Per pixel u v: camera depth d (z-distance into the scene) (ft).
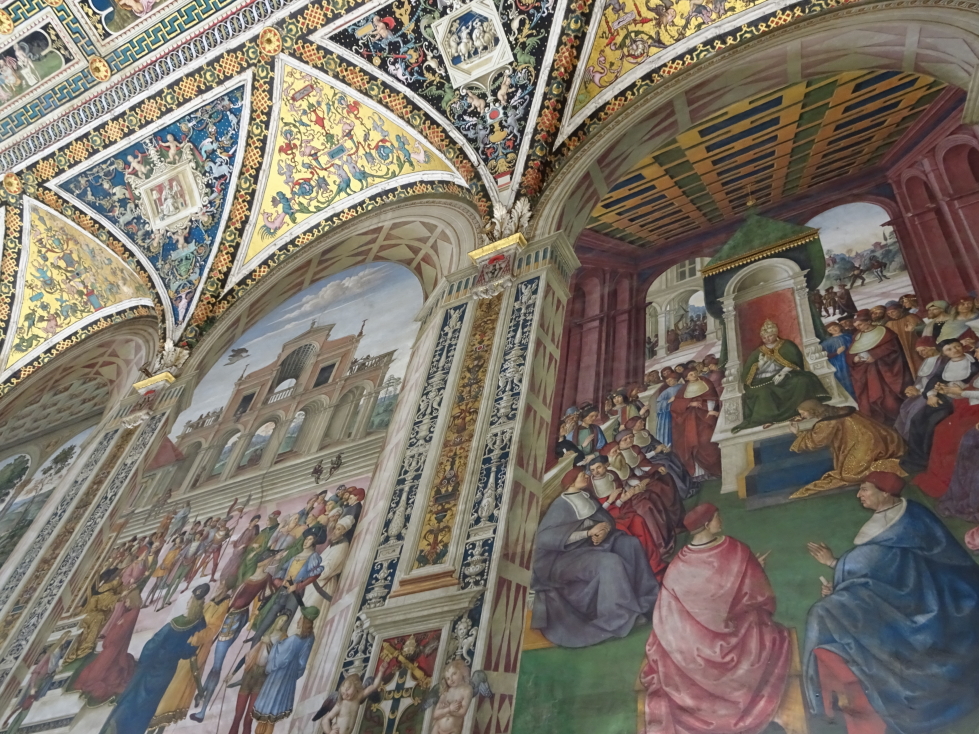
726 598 14.71
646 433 18.39
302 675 17.33
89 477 27.68
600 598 15.83
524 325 20.71
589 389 20.06
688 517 16.34
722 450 17.17
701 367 19.16
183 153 30.37
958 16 18.76
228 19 27.48
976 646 12.44
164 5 27.58
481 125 25.59
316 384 25.88
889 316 17.57
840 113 21.43
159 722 18.72
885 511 14.61
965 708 11.92
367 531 19.33
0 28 28.40
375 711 15.19
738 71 22.07
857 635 13.28
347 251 29.12
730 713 13.24
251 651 18.88
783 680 13.26
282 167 29.71
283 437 24.70
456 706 14.38
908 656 12.73
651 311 21.21
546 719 14.47
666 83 23.26
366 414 23.18
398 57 26.37
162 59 28.66
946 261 17.72
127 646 21.18
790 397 17.34
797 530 15.08
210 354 29.53
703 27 22.74
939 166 19.27
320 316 28.60
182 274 31.14
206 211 30.83
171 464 26.25
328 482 22.00
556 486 18.29
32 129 31.14
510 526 16.78
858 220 19.80
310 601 18.97
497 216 23.76
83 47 28.86
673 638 14.61
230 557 21.76
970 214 18.04
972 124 18.57
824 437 16.28
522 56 24.85
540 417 19.17
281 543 21.11
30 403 34.19
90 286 33.86
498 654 15.11
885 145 20.65
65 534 25.90
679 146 23.22
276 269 30.22
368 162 28.48
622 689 14.34
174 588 21.98
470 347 21.21
